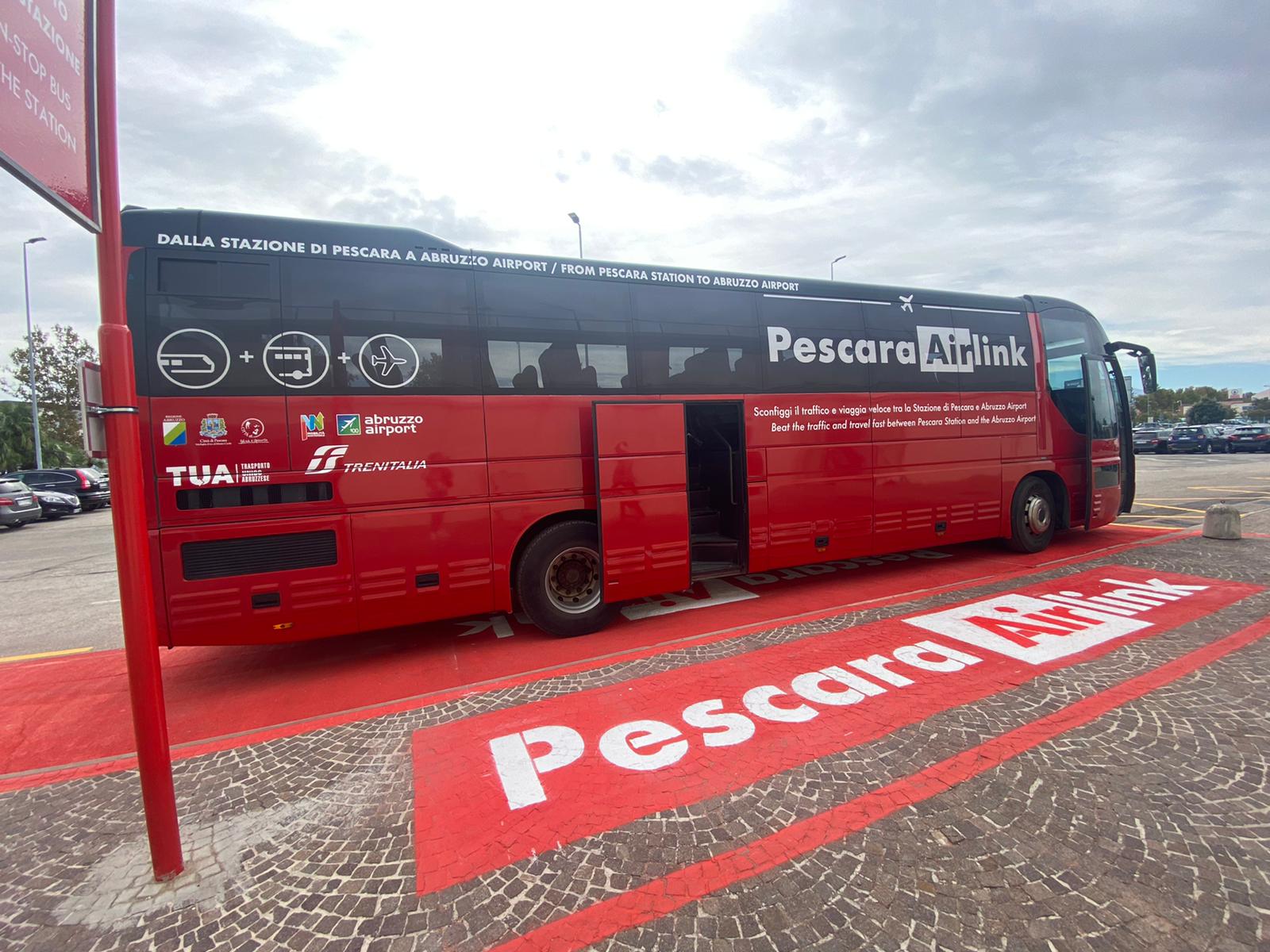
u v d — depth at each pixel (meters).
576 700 4.09
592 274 5.50
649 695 4.11
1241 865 2.34
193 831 2.82
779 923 2.14
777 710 3.80
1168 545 8.37
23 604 8.11
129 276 4.21
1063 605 5.70
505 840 2.67
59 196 1.98
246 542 4.43
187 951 2.12
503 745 3.52
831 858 2.46
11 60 1.77
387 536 4.79
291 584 4.54
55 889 2.47
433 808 2.93
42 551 13.19
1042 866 2.37
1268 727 3.38
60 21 2.03
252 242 4.46
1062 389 8.30
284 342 4.49
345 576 4.68
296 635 4.59
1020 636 4.92
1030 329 8.00
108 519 20.47
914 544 7.09
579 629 5.51
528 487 5.23
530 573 5.30
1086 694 3.85
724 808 2.83
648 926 2.15
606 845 2.61
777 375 6.26
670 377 5.77
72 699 4.61
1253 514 11.09
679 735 3.54
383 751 3.52
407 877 2.46
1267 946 1.97
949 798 2.83
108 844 2.77
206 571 4.34
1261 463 23.81
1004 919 2.12
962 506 7.40
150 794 2.44
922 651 4.67
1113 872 2.32
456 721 3.86
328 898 2.36
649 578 5.57
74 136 2.08
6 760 3.67
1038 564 7.48
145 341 4.20
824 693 4.02
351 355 4.66
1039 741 3.30
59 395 33.62
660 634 5.45
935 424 7.21
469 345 5.03
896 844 2.53
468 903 2.30
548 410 5.29
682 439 5.68
